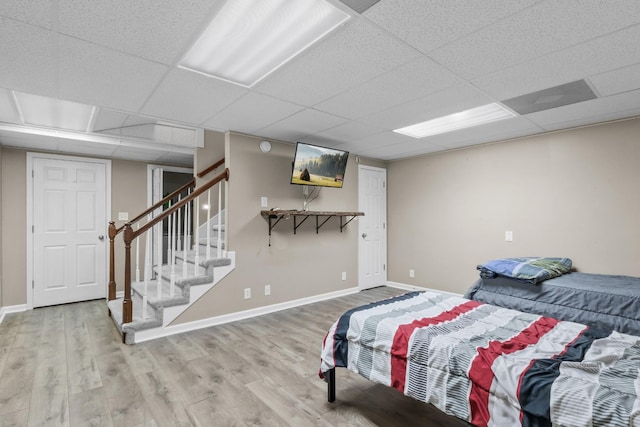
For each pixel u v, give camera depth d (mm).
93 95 2596
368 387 2273
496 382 1381
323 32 1772
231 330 3357
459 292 4512
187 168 5434
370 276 5230
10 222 4047
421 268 4984
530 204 3842
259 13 1619
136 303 3664
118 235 4781
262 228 3932
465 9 1552
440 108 2934
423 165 4969
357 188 5051
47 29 1678
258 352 2818
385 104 2840
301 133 3785
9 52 1908
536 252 3789
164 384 2281
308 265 4398
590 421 1128
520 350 1569
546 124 3434
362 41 1848
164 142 4172
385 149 4633
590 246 3406
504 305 3041
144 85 2416
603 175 3334
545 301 2832
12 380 2330
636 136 3143
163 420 1888
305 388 2242
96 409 1988
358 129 3621
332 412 1974
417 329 1804
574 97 2676
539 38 1811
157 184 5062
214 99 2711
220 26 1729
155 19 1614
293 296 4227
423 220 4961
